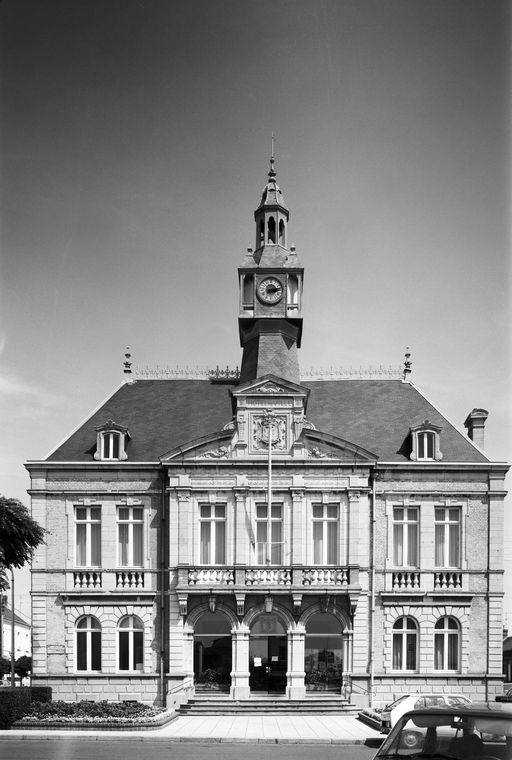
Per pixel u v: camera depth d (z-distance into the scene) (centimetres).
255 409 4181
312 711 3819
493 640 4097
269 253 4662
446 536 4194
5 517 3522
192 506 4128
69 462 4216
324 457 4138
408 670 4084
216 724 3438
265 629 4069
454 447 4338
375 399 4638
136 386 4762
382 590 4116
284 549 4088
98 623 4147
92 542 4219
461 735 1251
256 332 4566
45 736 2997
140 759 2472
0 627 5794
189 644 4034
